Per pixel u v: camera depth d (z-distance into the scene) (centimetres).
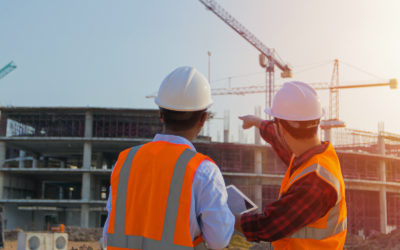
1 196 4488
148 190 197
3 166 4572
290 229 206
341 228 224
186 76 224
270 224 208
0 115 4775
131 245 192
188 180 189
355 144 6003
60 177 5306
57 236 1541
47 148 5109
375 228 5428
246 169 5150
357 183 5281
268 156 5194
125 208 201
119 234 198
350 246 2045
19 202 4438
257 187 4759
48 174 4988
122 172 210
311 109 236
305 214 205
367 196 5650
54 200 4478
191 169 192
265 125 326
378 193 5728
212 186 192
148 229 188
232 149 4997
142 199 197
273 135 315
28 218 5088
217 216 189
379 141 5688
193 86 222
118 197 206
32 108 4697
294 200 207
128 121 4916
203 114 226
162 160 199
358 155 5356
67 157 5866
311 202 205
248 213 222
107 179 5444
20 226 4866
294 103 236
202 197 191
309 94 241
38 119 4922
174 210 186
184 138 214
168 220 185
